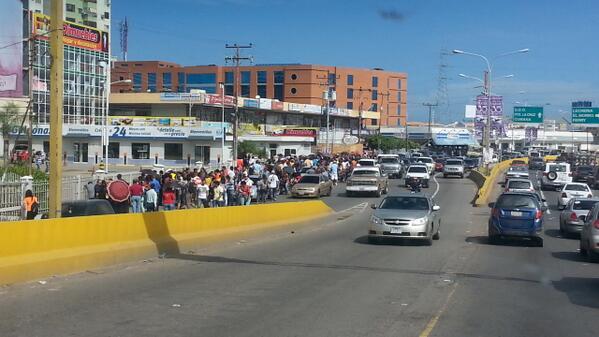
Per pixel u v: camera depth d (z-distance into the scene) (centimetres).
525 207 1962
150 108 7856
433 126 14500
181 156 6656
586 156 9025
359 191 4116
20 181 2006
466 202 3900
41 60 6481
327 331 781
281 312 888
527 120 8225
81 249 1207
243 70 13575
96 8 12662
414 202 1995
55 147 1335
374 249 1764
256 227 2048
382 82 15112
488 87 5541
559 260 1614
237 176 3356
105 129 5372
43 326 777
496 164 6925
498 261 1557
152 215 1467
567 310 947
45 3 8469
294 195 3941
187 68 13662
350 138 9819
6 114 5750
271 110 8981
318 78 13575
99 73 7644
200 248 1642
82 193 2456
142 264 1340
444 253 1700
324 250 1716
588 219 1659
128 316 843
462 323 842
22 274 1048
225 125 7069
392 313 896
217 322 820
